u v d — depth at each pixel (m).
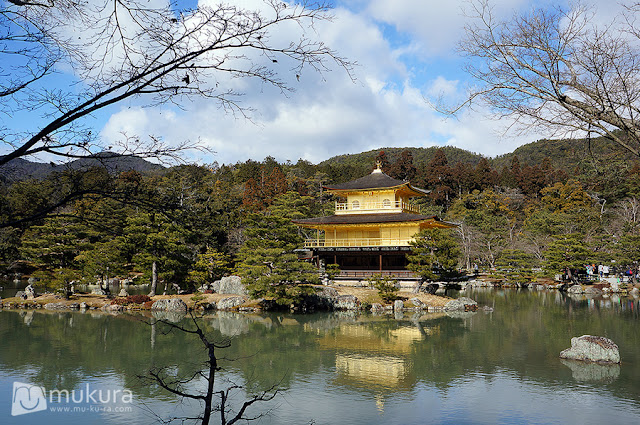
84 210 52.50
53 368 25.59
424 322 40.00
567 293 62.84
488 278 79.00
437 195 129.38
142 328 37.09
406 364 26.12
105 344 31.73
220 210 83.25
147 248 51.50
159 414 18.69
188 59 5.86
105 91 5.71
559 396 20.44
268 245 47.25
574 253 66.75
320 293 48.38
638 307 48.19
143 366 26.02
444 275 53.12
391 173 136.88
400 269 59.84
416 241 51.41
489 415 18.33
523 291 66.25
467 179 135.38
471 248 84.62
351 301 47.28
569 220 82.19
